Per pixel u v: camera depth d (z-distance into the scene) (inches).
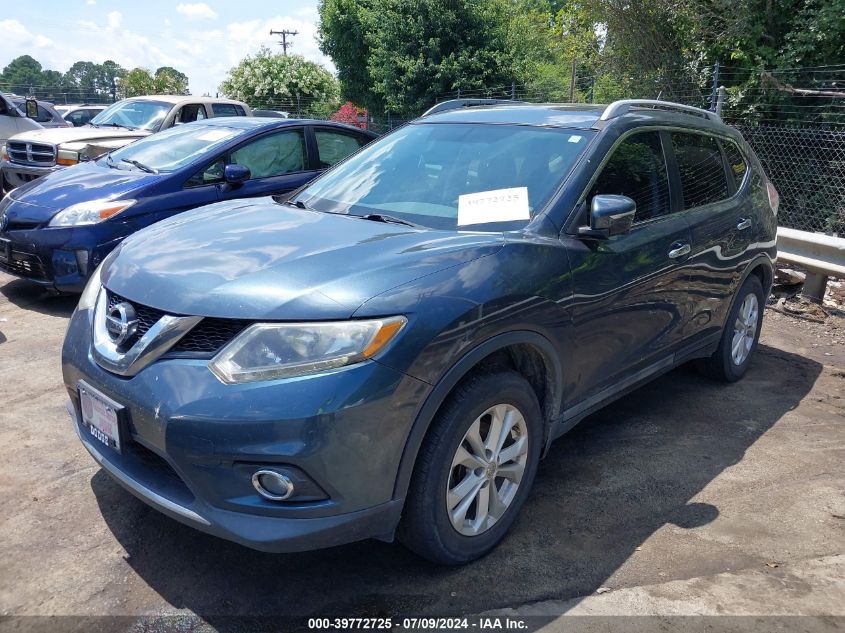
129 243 125.0
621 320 136.0
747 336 196.5
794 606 105.7
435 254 107.8
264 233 119.8
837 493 139.6
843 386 198.8
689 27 458.9
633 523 126.3
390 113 809.5
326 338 92.9
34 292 252.2
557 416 125.6
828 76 402.0
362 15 809.5
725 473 145.9
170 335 97.2
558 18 566.9
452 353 99.9
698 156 171.2
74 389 112.0
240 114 454.6
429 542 104.3
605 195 124.4
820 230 400.8
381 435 94.3
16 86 1138.0
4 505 122.7
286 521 92.8
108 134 374.3
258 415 90.0
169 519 121.2
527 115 155.0
